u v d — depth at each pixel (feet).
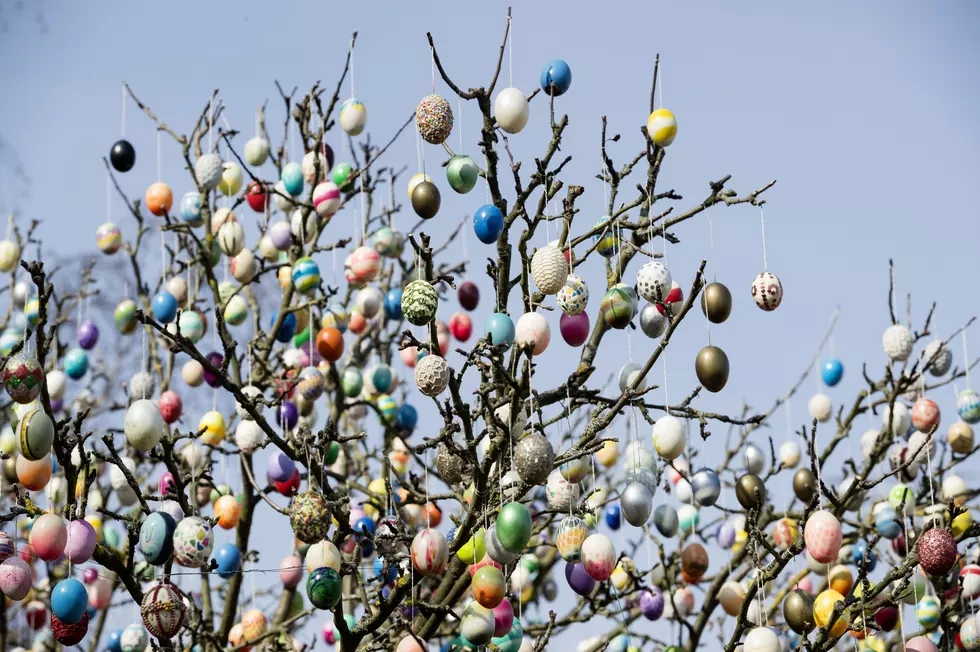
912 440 29.27
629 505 23.58
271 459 28.37
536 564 32.50
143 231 35.58
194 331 31.09
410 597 23.79
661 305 23.56
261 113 35.60
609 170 26.20
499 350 22.53
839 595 24.66
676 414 25.36
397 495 31.35
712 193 25.05
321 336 30.76
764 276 24.22
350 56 31.12
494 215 23.41
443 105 23.57
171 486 25.82
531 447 20.79
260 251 36.19
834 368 33.83
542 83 25.26
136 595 23.35
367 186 34.35
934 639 30.30
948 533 23.49
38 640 34.63
